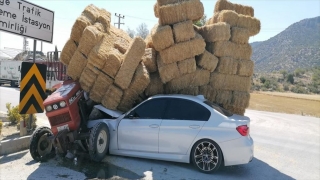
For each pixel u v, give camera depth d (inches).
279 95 2297.0
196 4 279.4
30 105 292.8
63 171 222.2
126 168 235.0
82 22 268.2
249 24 317.4
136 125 251.1
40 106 301.3
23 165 232.8
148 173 226.2
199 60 293.6
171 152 240.7
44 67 304.0
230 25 308.5
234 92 308.5
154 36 274.8
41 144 245.8
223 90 305.7
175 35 275.9
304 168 267.1
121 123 257.3
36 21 299.7
